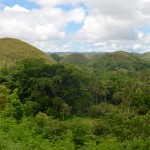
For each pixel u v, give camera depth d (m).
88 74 102.94
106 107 77.38
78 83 83.88
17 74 80.44
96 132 36.62
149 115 49.91
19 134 17.16
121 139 34.03
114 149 21.44
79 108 78.44
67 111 71.00
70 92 79.12
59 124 28.97
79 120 31.91
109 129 36.78
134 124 39.38
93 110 76.00
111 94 97.69
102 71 157.00
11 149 13.41
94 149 20.09
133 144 26.50
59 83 79.38
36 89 73.19
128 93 79.50
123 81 101.81
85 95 84.12
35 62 85.38
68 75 81.69
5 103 33.06
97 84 95.62
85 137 26.59
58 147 17.05
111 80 108.06
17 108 30.17
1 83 78.62
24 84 76.50
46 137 24.98
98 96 97.44
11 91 72.25
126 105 71.50
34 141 16.06
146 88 84.81
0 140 13.74
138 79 110.75
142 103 71.88
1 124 17.92
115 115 42.84
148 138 32.66
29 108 62.31
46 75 81.00
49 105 71.56
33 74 79.50
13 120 19.53
